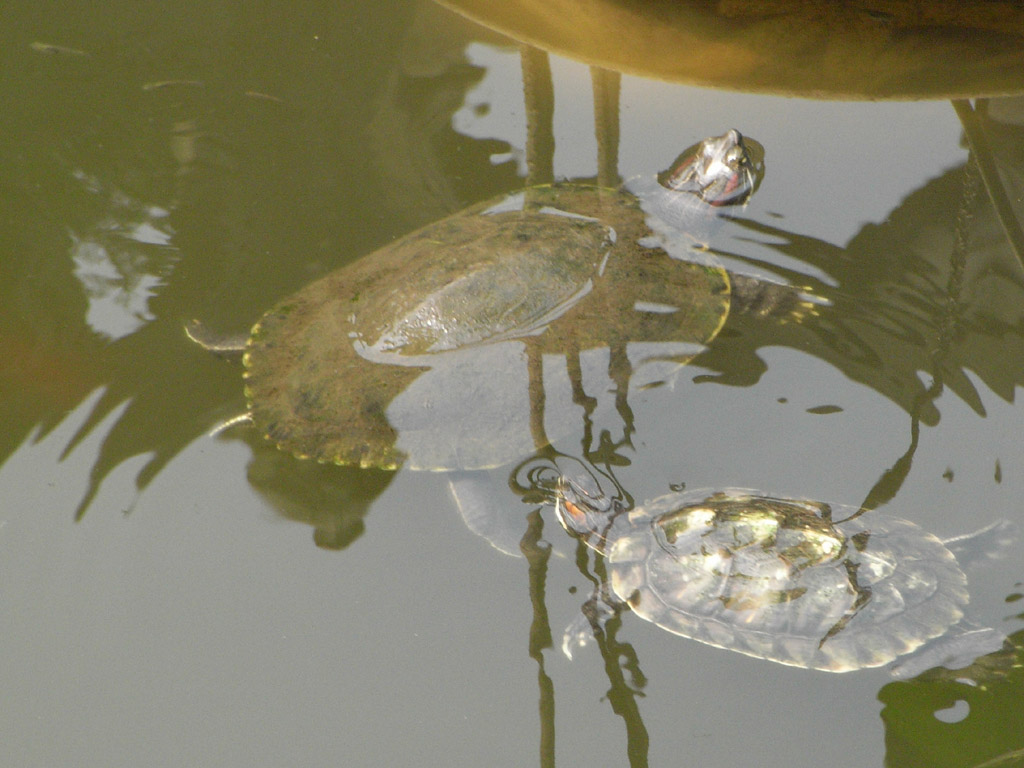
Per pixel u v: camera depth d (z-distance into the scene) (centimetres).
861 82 233
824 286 235
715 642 224
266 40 250
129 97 245
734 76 234
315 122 244
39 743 222
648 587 226
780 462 229
